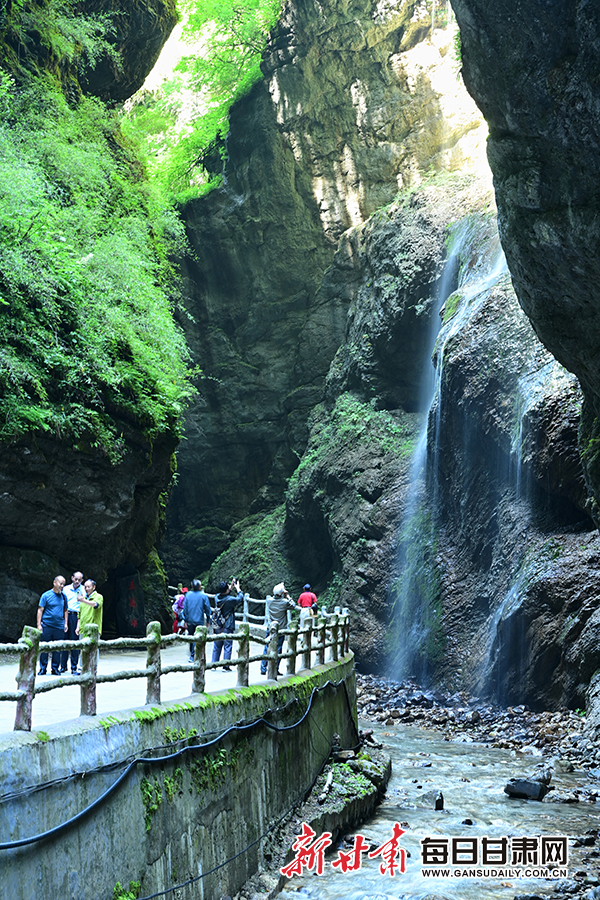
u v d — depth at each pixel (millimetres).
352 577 33156
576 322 16484
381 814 12305
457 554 28844
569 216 14289
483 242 31531
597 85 12562
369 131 40562
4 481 17000
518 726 20125
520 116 14078
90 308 19312
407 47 40094
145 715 6328
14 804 4488
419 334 35438
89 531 19844
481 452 27797
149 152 43062
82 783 5219
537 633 22172
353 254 40406
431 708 23516
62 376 18141
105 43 26984
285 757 10094
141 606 23391
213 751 7605
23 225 17469
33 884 4598
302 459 39688
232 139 43781
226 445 44188
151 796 6211
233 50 44281
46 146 21328
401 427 36125
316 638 14297
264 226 42562
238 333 44000
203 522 45062
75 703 8656
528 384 25094
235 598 15008
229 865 7730
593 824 11969
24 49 23672
